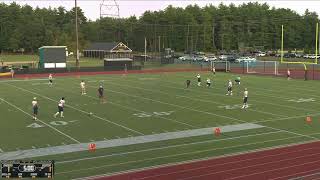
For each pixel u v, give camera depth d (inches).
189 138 1094.4
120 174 822.5
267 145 1031.0
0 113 1411.2
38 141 1059.9
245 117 1355.8
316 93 1867.6
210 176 813.9
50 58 3011.8
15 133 1139.3
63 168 854.5
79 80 2400.3
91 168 856.9
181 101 1654.8
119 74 2768.2
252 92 1894.7
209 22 5433.1
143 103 1608.0
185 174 824.9
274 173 832.9
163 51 5044.3
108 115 1382.9
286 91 1929.1
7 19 5516.7
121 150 984.3
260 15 5708.7
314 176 820.6
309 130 1187.9
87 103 1604.3
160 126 1226.0
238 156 940.0
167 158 924.6
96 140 1072.2
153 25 5546.3
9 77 2561.5
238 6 5959.6
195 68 3100.4
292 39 5275.6
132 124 1251.8
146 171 840.3
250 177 810.2
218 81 2320.4
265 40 5329.7
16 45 5329.7
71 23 6343.5
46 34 5334.6
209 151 978.1
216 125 1242.6
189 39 5339.6
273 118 1344.7
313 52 5083.7
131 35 5826.8
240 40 5354.3
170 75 2682.1
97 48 4815.5
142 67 3149.6
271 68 3149.6
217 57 4141.2
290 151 981.2
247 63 3144.7
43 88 2037.4
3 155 939.3
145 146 1018.7
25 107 1518.2
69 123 1262.3
